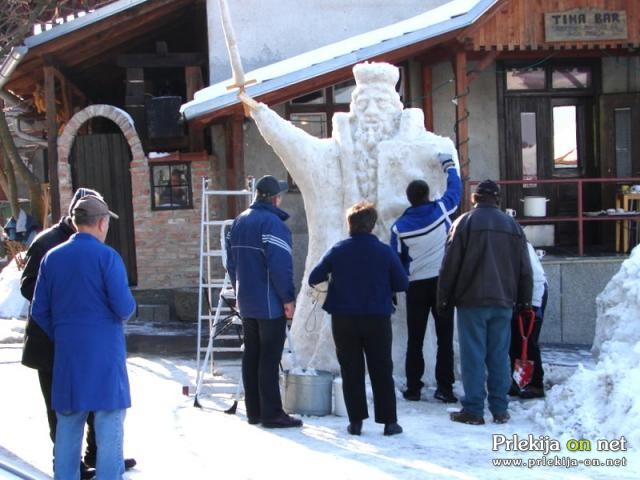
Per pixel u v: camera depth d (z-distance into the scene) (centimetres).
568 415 675
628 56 1388
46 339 550
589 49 1328
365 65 881
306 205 898
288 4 1491
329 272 681
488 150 1402
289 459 620
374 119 873
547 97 1412
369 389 811
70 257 512
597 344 838
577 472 581
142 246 1439
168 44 1675
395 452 634
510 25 1212
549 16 1213
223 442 669
